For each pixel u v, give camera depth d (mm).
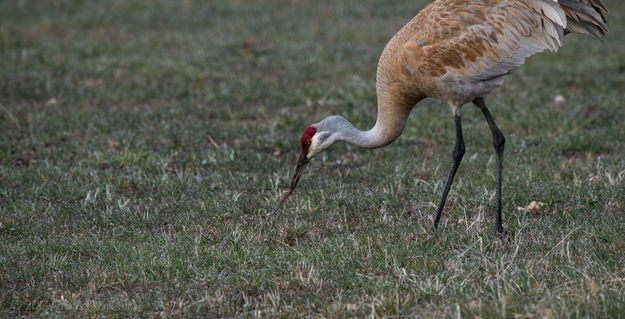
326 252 9547
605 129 14609
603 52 21359
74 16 27234
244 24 25922
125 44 23484
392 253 9312
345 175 12844
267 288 8758
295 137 15203
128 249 9812
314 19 26531
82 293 8633
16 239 10406
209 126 15805
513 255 8984
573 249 9227
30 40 23969
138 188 12570
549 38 9977
